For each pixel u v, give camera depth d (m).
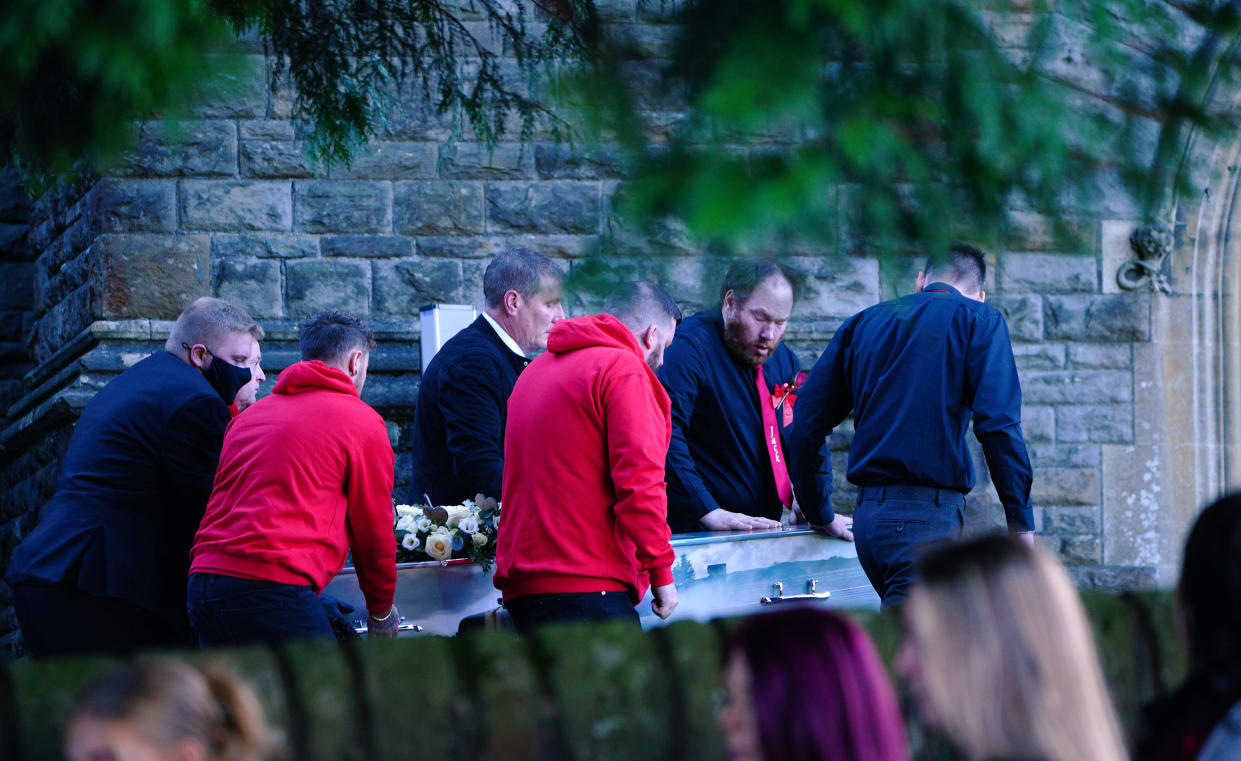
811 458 12.70
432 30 9.54
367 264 19.64
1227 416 20.84
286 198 19.52
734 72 4.24
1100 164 4.86
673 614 11.73
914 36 4.49
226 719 4.94
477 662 6.56
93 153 6.28
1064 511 20.58
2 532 22.02
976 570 5.09
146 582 10.97
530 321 13.77
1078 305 20.70
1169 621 8.07
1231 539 5.98
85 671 6.02
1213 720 5.81
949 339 11.46
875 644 7.25
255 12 6.48
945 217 4.65
